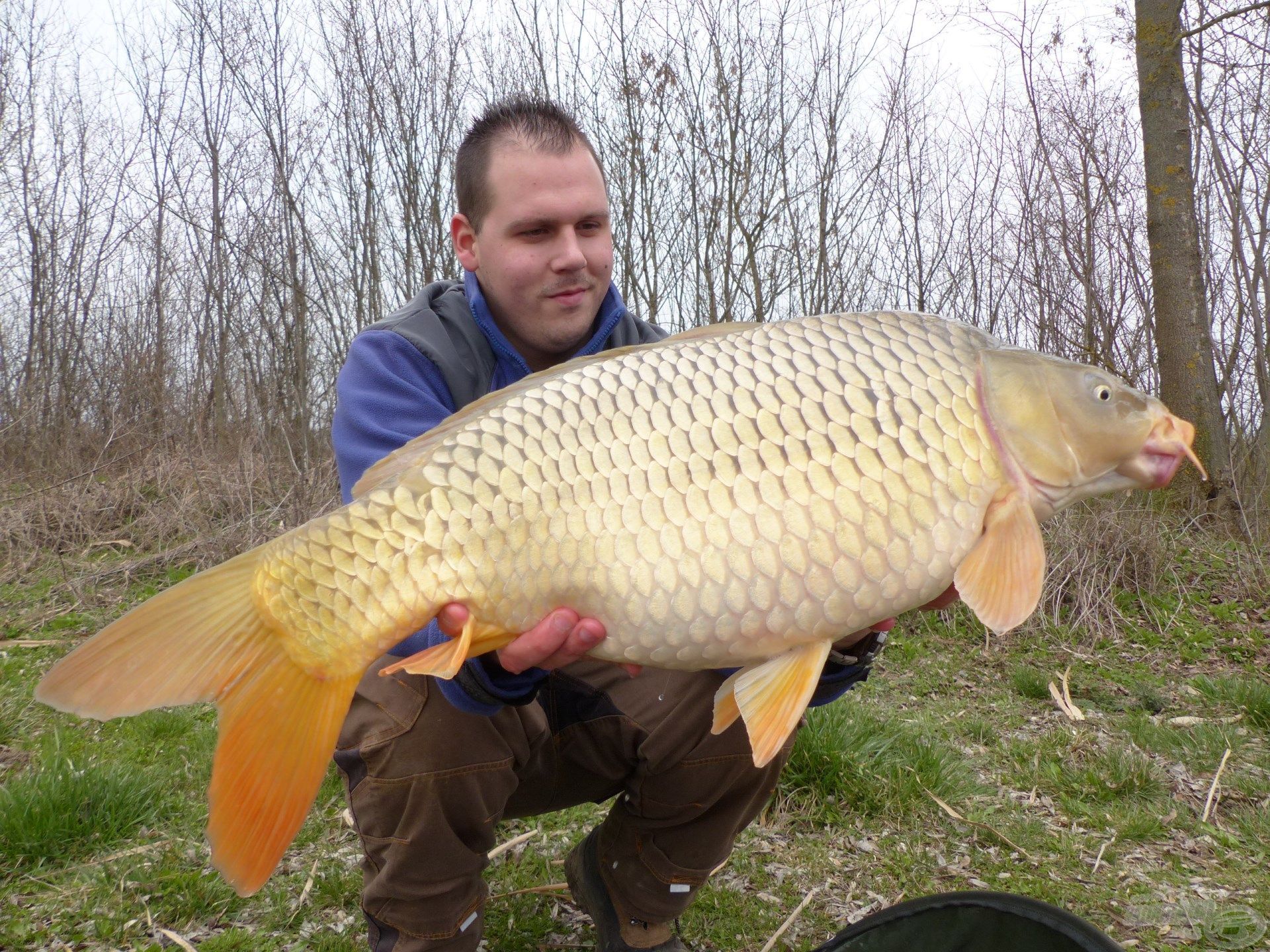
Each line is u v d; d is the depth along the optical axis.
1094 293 7.93
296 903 2.27
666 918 2.01
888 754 3.09
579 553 1.39
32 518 7.00
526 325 2.05
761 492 1.40
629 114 9.82
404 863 1.71
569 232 1.97
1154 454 1.54
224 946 2.10
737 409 1.42
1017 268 8.34
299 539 1.37
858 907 2.32
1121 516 5.93
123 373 10.64
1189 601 5.45
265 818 1.32
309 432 9.16
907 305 9.11
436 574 1.39
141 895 2.29
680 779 1.86
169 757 3.21
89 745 3.29
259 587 1.35
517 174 1.94
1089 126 8.47
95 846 2.53
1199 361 7.06
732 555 1.39
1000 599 1.45
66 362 11.38
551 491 1.39
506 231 1.96
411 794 1.67
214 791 1.30
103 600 5.57
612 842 2.02
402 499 1.40
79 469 8.55
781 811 2.80
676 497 1.39
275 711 1.34
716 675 1.83
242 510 7.08
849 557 1.41
